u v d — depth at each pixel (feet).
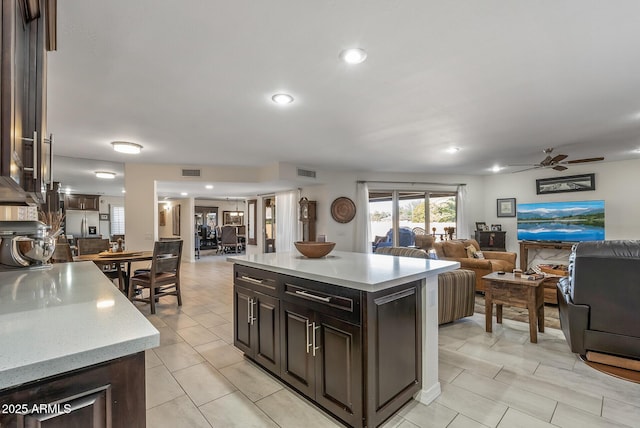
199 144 13.64
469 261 16.19
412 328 6.55
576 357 8.82
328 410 6.13
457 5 5.03
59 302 3.86
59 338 2.63
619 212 19.10
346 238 21.83
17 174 2.89
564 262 20.92
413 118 10.50
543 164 15.80
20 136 3.02
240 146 14.12
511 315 12.83
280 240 25.13
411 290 6.55
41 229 7.50
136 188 17.52
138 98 8.56
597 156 17.40
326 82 7.75
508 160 18.21
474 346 9.62
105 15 5.18
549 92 8.48
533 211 21.83
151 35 5.77
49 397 2.32
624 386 7.27
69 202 29.81
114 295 4.27
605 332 8.27
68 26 5.45
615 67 7.13
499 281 10.65
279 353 7.33
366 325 5.49
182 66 6.91
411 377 6.52
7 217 9.36
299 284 6.77
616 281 8.11
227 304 14.46
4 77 2.47
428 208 24.20
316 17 5.30
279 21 5.41
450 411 6.35
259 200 28.50
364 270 6.70
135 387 2.70
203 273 23.17
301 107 9.39
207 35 5.79
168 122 10.57
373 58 6.66
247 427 5.89
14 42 2.60
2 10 2.44
